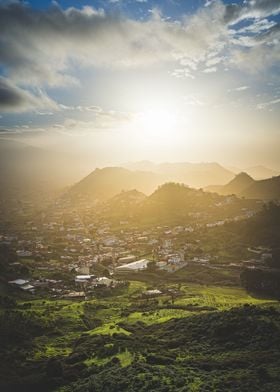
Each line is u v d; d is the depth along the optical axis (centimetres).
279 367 7350
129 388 7112
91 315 14100
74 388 8000
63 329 12588
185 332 10262
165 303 14850
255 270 17712
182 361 8300
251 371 7306
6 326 11925
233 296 16100
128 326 11912
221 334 9475
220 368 7669
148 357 8625
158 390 6806
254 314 10350
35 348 11006
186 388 6731
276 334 8862
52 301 16000
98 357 9525
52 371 8944
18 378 9181
